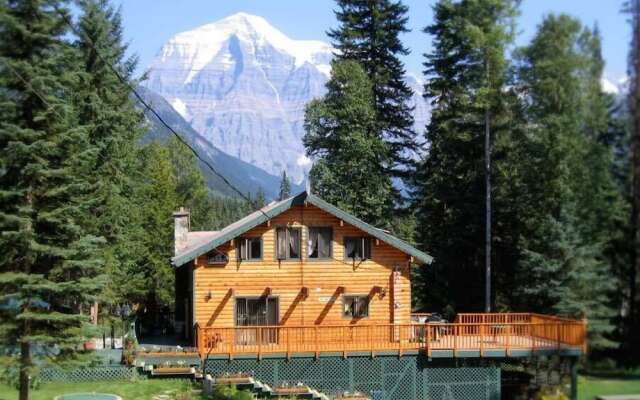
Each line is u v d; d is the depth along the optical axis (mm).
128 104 37125
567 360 7359
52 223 20812
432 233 43844
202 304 29906
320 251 30547
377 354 27828
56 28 20266
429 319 33500
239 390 24922
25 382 20547
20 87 19906
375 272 30750
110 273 33375
